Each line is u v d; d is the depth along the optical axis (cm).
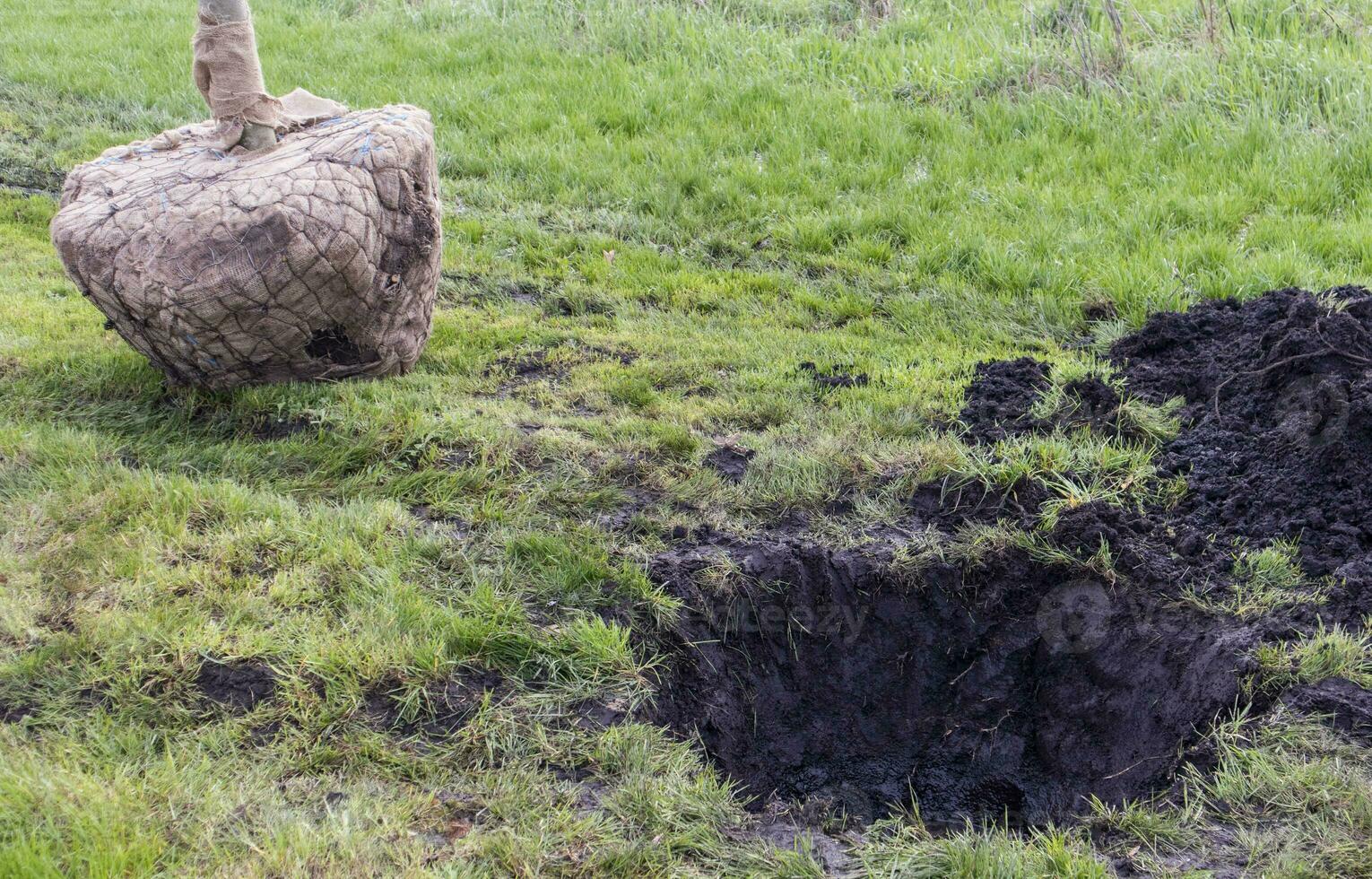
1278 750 313
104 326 554
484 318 600
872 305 609
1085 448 442
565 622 361
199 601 356
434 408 480
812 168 770
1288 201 663
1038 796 389
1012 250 635
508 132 862
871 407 486
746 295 627
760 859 291
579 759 317
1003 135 786
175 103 937
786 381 518
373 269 457
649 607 374
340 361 485
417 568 379
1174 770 334
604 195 757
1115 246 636
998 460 436
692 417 487
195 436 465
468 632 347
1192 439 447
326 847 278
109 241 432
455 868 276
